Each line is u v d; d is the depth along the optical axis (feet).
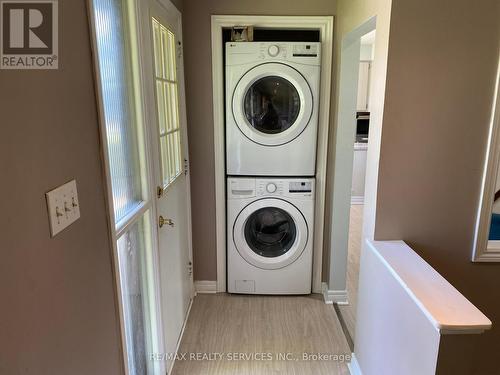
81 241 3.18
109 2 4.28
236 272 9.19
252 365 6.95
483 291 5.88
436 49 5.04
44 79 2.62
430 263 5.74
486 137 5.32
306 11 8.00
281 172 8.55
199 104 8.42
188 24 8.01
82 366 3.22
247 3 7.95
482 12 4.95
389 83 5.13
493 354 6.18
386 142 5.32
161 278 6.09
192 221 9.10
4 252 2.18
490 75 5.13
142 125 5.16
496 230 5.65
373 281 5.54
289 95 8.30
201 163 8.76
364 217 6.08
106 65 4.20
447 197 5.51
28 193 2.43
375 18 5.67
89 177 3.33
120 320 4.04
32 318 2.46
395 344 4.70
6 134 2.22
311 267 9.16
